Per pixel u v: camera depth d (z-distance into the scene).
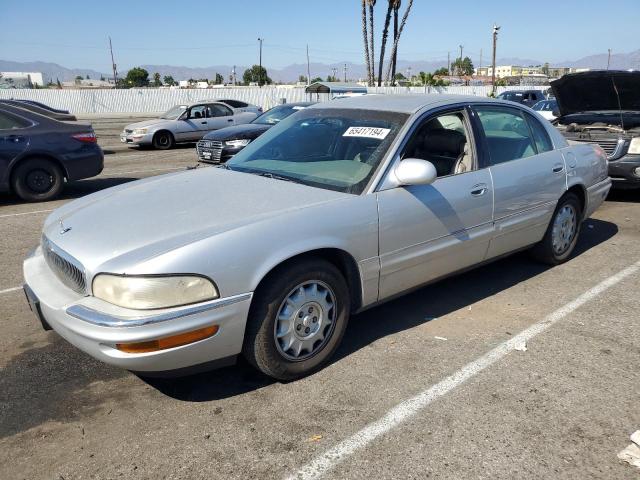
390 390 3.23
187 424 2.94
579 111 8.84
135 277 2.72
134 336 2.67
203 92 42.47
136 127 17.03
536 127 4.89
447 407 3.05
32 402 3.17
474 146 4.19
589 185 5.36
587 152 5.42
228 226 3.00
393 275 3.66
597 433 2.83
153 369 2.80
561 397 3.14
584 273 5.13
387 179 3.57
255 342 3.09
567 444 2.74
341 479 2.53
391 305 4.45
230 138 11.34
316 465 2.62
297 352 3.27
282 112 12.62
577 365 3.49
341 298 3.41
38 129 8.73
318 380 3.34
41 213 7.98
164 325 2.71
